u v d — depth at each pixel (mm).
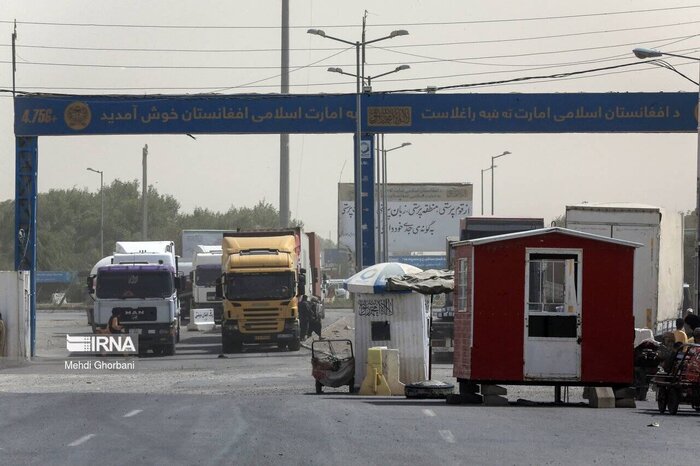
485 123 104250
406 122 105188
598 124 103562
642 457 31281
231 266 109125
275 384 71000
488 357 52625
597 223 86625
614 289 52656
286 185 143125
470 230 109188
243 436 35125
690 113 103562
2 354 94625
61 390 66375
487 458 30453
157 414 42719
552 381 52438
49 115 103000
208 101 103875
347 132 105000
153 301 105000
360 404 50281
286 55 145125
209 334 149875
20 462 29250
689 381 47438
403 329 66250
